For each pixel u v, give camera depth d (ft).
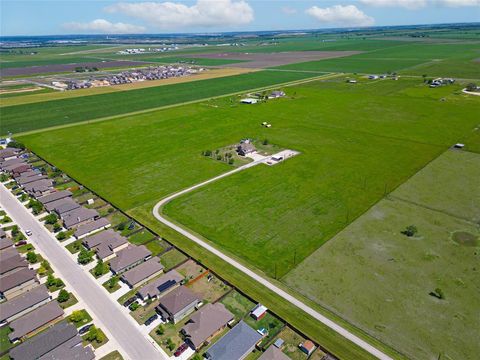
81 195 341.62
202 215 301.84
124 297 216.33
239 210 307.37
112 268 234.99
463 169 369.09
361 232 270.67
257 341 182.19
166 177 373.61
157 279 223.51
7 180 378.12
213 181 361.71
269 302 209.46
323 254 248.32
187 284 225.56
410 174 362.12
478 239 257.75
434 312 198.29
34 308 210.18
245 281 226.58
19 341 189.98
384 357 173.37
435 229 270.87
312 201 317.63
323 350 178.09
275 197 326.65
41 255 256.11
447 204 304.91
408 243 256.11
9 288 218.18
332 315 199.00
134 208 315.78
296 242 262.67
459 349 176.14
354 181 351.67
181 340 186.50
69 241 271.90
